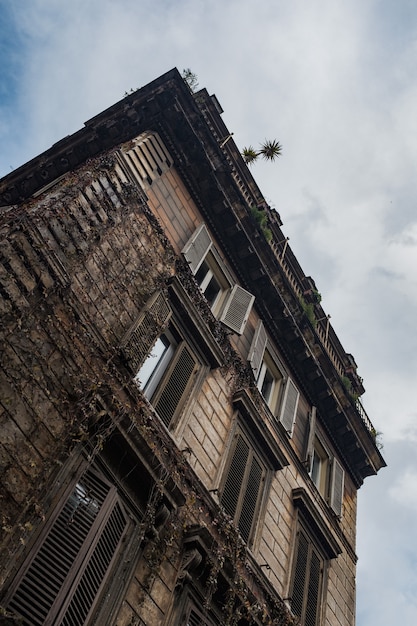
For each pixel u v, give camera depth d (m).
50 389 9.41
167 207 15.62
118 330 11.76
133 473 10.38
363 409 22.41
